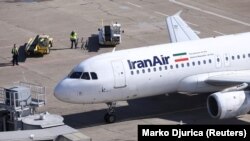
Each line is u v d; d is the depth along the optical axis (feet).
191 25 366.43
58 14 392.68
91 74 229.66
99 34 337.31
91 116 245.45
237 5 408.87
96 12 394.93
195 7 404.98
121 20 378.32
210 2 416.87
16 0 431.43
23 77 293.02
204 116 241.55
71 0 424.05
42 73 298.56
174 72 239.91
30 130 196.34
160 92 242.17
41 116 207.00
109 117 237.04
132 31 357.41
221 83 239.91
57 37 352.49
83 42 343.87
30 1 425.28
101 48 334.24
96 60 232.94
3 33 360.48
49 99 265.95
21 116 220.02
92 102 232.94
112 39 332.60
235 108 223.71
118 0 422.41
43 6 411.34
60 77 292.40
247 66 253.03
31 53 324.19
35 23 377.50
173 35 291.79
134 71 233.76
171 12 394.32
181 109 250.37
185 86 242.78
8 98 221.05
